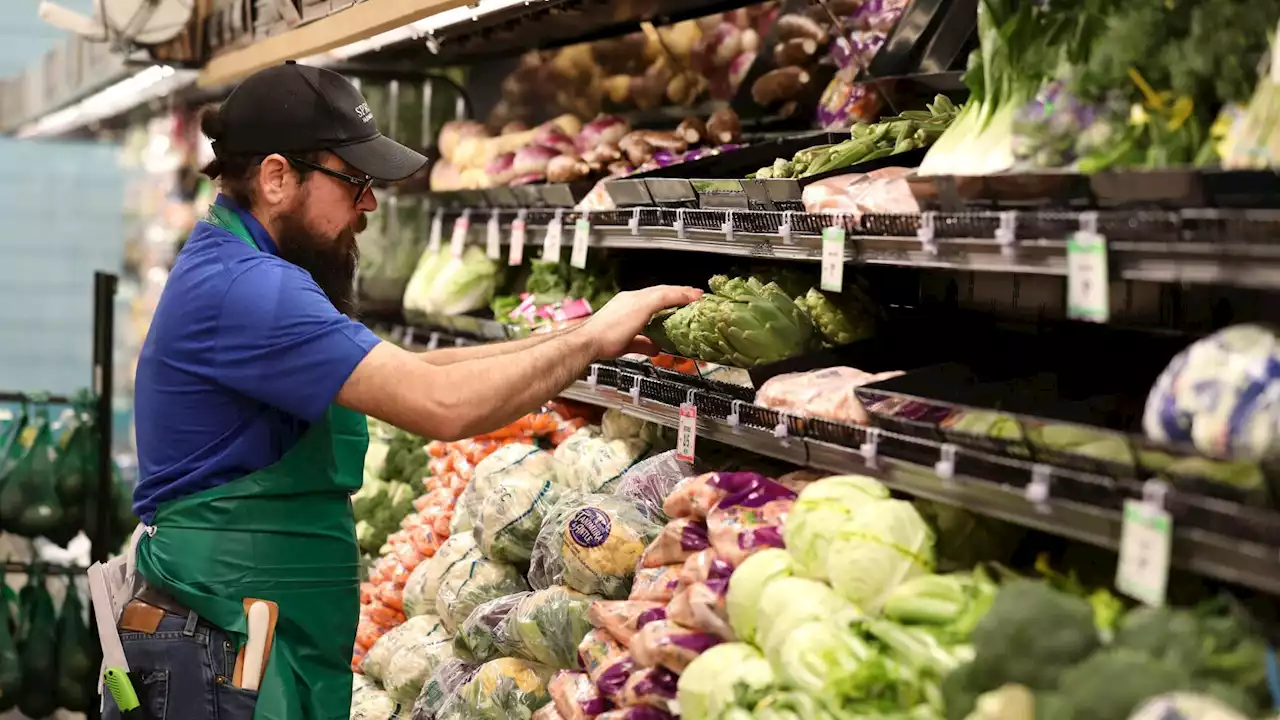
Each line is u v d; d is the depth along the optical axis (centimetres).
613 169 401
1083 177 174
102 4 529
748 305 269
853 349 261
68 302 1096
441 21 388
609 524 287
